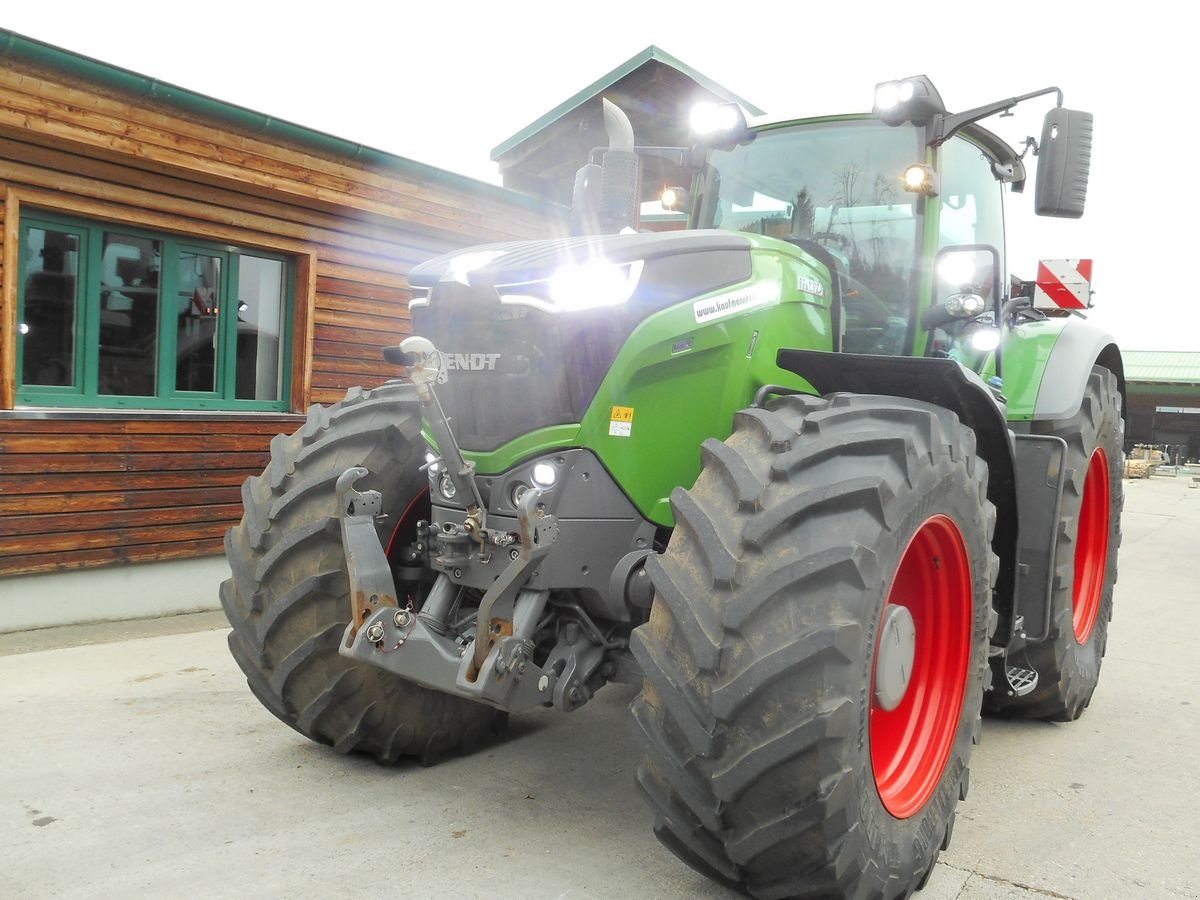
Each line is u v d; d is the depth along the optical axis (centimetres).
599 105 810
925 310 318
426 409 243
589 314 250
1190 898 238
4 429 493
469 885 234
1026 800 303
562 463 252
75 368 533
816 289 306
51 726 348
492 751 335
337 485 264
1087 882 246
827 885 208
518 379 254
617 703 397
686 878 240
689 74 776
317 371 638
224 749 328
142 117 519
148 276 561
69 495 521
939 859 259
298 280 629
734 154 365
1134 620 604
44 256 518
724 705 200
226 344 600
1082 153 309
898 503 213
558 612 272
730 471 221
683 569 215
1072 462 383
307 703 298
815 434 226
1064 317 443
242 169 568
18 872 236
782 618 202
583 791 298
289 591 283
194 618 562
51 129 484
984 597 265
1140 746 360
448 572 267
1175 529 1197
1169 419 3419
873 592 205
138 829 262
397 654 250
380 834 262
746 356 275
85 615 536
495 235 729
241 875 236
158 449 557
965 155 354
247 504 302
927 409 249
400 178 654
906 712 262
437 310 266
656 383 259
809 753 198
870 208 331
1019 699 378
